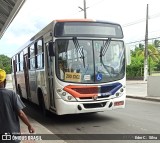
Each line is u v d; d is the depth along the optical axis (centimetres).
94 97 1147
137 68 4994
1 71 529
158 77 2108
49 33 1189
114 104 1179
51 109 1220
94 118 1302
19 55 2066
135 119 1253
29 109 1719
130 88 3133
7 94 518
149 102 1931
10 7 1712
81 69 1151
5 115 511
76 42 1159
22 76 1942
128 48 1223
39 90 1412
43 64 1290
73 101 1137
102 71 1170
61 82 1133
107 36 1195
